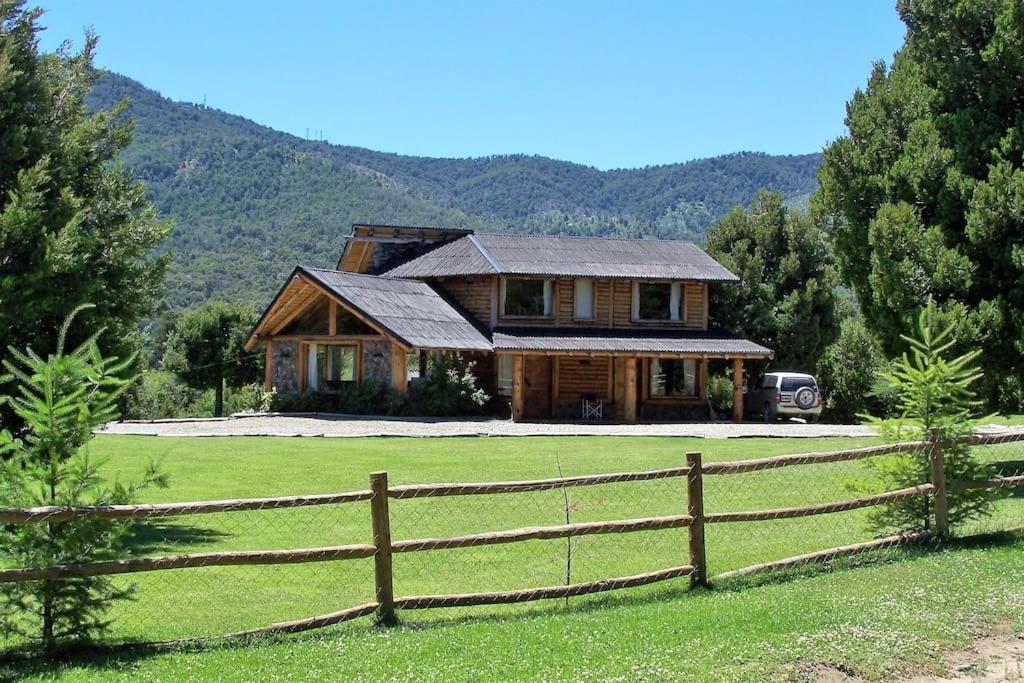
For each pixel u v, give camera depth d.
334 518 14.26
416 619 9.26
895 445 11.82
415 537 12.92
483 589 10.45
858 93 22.38
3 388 12.69
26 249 12.55
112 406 8.77
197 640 8.43
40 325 13.12
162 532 13.27
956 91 20.08
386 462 20.92
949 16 19.91
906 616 9.05
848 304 56.09
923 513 12.14
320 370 37.16
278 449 23.61
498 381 36.81
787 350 48.16
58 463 8.22
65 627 8.20
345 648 8.23
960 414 12.27
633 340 36.91
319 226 184.12
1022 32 18.41
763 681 7.56
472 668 7.73
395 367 34.22
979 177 19.28
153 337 74.50
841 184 22.16
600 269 38.50
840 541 12.54
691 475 10.48
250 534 13.16
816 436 27.38
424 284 39.00
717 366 48.59
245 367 57.19
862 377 45.72
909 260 19.39
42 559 8.02
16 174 13.02
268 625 8.90
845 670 7.85
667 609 9.42
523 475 18.83
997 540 12.10
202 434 27.70
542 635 8.59
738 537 12.91
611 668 7.72
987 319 18.20
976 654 8.26
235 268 144.88
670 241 43.44
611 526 9.96
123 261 13.84
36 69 13.70
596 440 26.25
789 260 49.16
